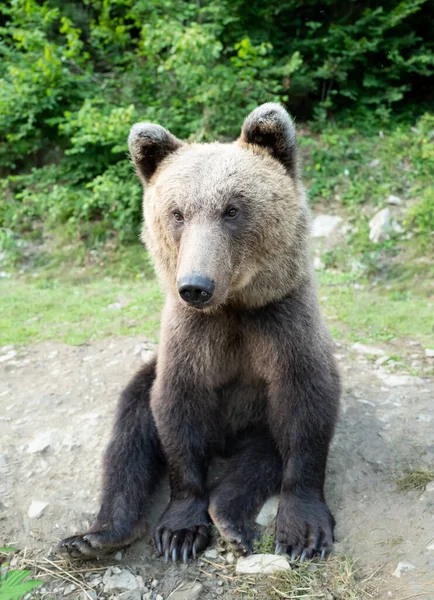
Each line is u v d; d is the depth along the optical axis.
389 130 5.31
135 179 5.07
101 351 2.97
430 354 2.72
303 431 1.88
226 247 1.74
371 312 3.31
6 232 5.23
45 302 3.96
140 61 5.86
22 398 2.57
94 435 2.25
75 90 5.69
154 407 1.96
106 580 1.77
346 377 2.54
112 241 5.00
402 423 2.22
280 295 1.86
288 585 1.69
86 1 6.09
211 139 4.98
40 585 1.77
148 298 3.83
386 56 5.54
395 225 4.43
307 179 5.00
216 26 5.36
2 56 6.48
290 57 5.41
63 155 5.79
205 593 1.71
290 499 1.86
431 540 1.75
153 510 2.01
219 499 1.89
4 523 1.96
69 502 2.00
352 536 1.82
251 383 1.99
